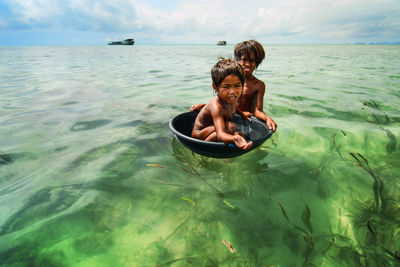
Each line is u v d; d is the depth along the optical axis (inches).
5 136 87.7
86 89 173.5
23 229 45.8
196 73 263.0
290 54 682.8
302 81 212.2
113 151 77.1
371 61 429.4
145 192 57.3
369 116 114.0
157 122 104.0
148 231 45.7
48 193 56.2
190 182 61.7
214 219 48.8
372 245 43.1
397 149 80.3
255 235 45.0
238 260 39.7
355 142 86.0
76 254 40.8
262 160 74.1
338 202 54.8
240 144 64.1
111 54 661.9
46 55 608.4
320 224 48.0
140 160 72.2
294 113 119.1
